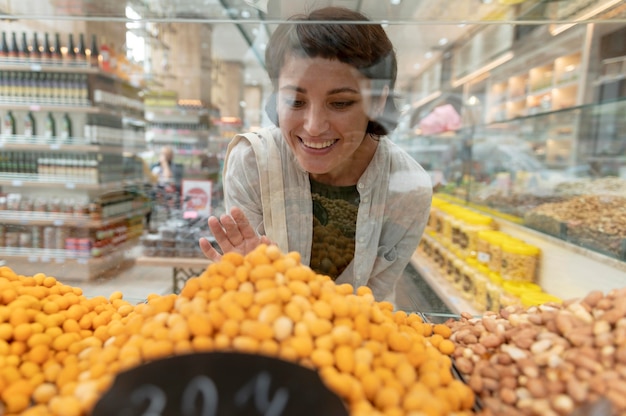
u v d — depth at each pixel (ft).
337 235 3.48
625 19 3.56
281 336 1.67
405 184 3.52
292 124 3.09
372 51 2.97
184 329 1.68
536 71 9.23
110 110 9.46
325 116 3.01
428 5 3.34
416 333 2.33
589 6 3.43
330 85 2.92
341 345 1.68
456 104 9.55
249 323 1.69
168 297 2.04
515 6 3.49
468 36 6.41
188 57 10.37
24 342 1.99
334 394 1.40
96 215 8.34
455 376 2.05
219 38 8.89
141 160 10.93
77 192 8.95
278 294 1.84
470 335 2.31
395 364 1.72
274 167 3.40
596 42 6.68
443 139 9.34
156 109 11.73
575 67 7.61
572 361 1.73
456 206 6.74
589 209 4.44
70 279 4.57
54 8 3.72
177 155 11.70
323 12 3.07
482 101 9.67
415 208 3.62
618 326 1.83
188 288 1.99
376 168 3.46
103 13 3.76
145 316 2.00
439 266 6.19
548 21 3.57
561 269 4.13
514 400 1.70
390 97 3.39
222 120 10.92
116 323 2.23
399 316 2.44
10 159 8.85
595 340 1.82
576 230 4.10
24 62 8.43
